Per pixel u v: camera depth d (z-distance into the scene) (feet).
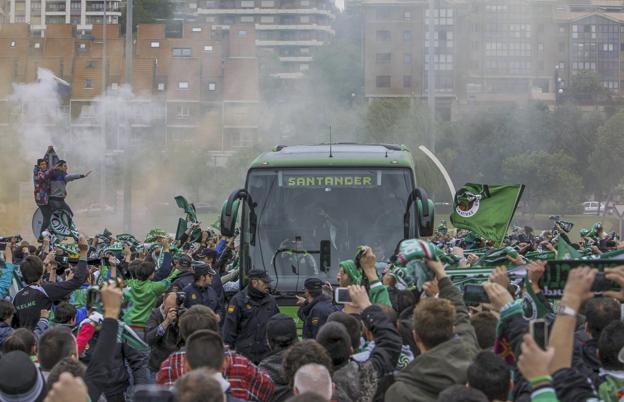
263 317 52.75
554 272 29.35
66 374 21.24
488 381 24.97
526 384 26.78
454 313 29.32
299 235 67.51
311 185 67.92
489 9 520.42
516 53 524.11
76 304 57.72
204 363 27.63
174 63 468.75
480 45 520.01
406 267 32.78
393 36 513.86
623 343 28.63
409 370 29.07
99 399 31.14
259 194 68.08
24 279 47.60
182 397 22.04
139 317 54.90
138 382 41.91
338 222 67.56
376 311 32.76
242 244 67.62
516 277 42.52
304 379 26.27
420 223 64.75
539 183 346.95
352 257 67.26
